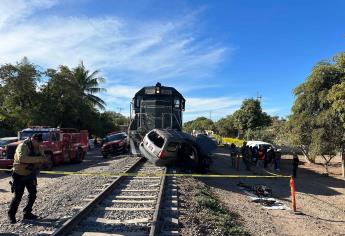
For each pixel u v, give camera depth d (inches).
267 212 544.7
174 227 343.3
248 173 1001.5
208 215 417.7
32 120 1481.3
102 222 343.9
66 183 584.1
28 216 356.5
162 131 751.1
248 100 2586.1
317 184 880.3
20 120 1472.7
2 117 1438.2
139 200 441.7
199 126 4913.9
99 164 933.2
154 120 893.2
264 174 992.9
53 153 848.9
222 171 989.8
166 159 724.0
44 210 390.3
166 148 720.3
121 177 570.6
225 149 2113.7
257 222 472.1
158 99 900.6
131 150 897.5
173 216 377.7
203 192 562.9
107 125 2438.5
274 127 1988.2
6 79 1461.6
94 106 2164.1
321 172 1127.0
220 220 407.5
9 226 333.1
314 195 731.4
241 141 1989.4
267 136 2020.2
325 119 965.8
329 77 1011.9
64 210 389.7
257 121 2524.6
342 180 964.6
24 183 346.9
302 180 939.3
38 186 587.5
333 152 985.5
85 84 2112.5
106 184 550.0
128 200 438.9
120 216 366.0
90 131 2020.2
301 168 1230.9
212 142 820.6
